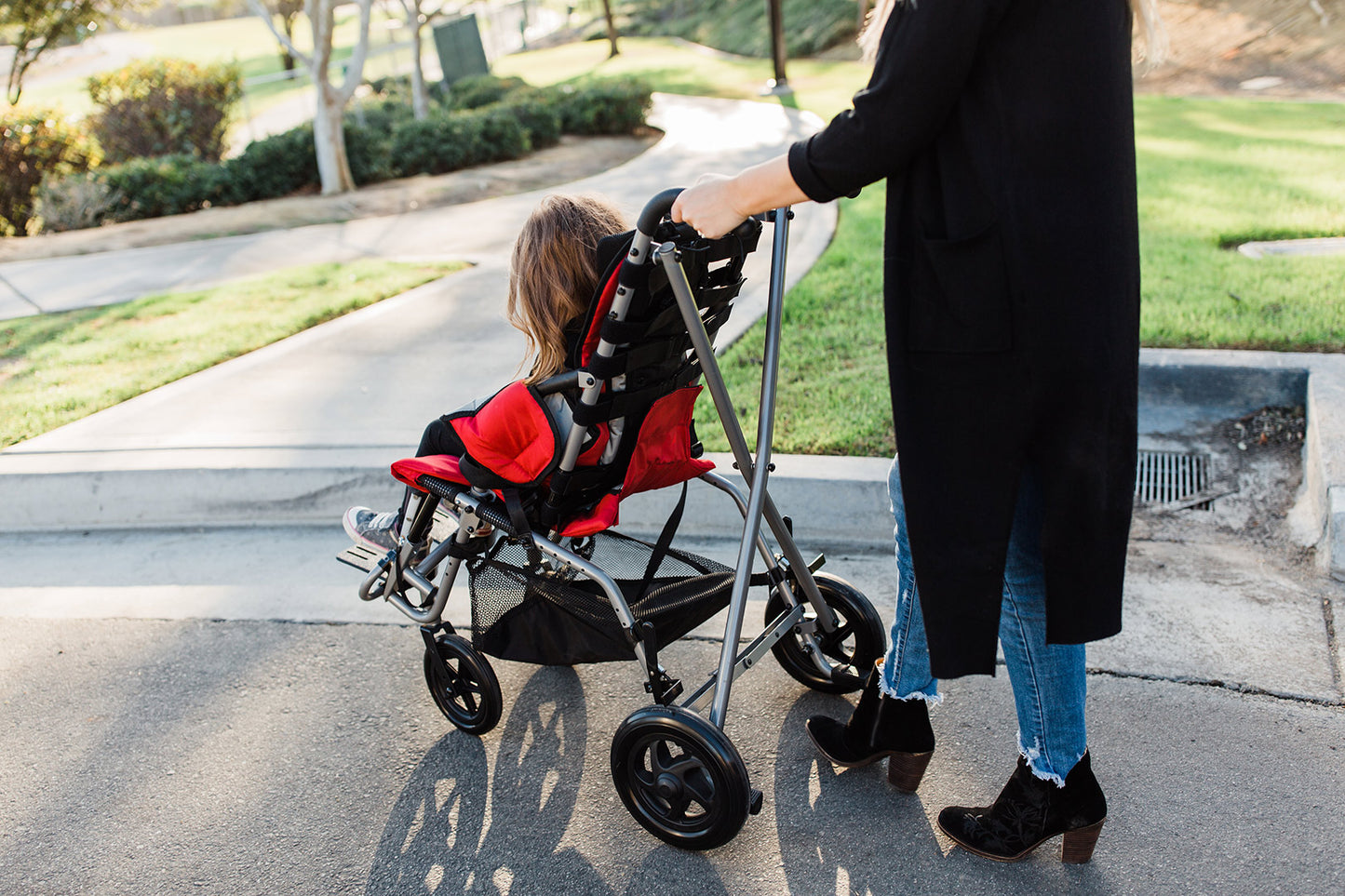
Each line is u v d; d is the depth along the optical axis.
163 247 9.02
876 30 1.80
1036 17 1.51
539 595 2.40
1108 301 1.62
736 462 2.20
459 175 12.15
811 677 2.76
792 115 13.68
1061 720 2.03
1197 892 2.08
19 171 11.70
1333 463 3.31
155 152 13.88
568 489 2.28
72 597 3.47
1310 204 6.82
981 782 2.44
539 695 2.86
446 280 6.96
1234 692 2.65
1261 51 13.88
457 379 5.00
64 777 2.61
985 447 1.70
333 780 2.56
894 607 3.20
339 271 7.39
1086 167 1.56
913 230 1.66
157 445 4.31
